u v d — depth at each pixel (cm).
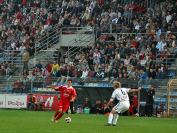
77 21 13550
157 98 10300
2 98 11581
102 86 10688
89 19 13425
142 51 11612
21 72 12800
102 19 13225
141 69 10975
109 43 12275
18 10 15025
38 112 9944
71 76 11625
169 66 11206
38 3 14812
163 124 7231
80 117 8600
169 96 10131
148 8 13062
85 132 5334
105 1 13688
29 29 14200
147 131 5744
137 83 10550
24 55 12800
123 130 5759
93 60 11912
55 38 13525
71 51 12925
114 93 6638
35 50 13312
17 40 14050
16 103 11431
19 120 7144
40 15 14400
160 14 12662
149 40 11806
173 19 12381
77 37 13150
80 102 10850
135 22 12719
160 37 11856
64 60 12556
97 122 7188
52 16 14100
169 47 11588
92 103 10719
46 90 11469
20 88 11838
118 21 13000
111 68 11288
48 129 5631
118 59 11412
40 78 11744
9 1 15412
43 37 13625
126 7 13225
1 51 14012
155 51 11525
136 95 9912
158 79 10519
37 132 5166
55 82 11525
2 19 15075
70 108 9962
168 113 9962
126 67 11131
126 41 12056
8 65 12988
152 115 9975
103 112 10212
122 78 10725
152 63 11006
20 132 5103
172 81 10300
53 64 12106
